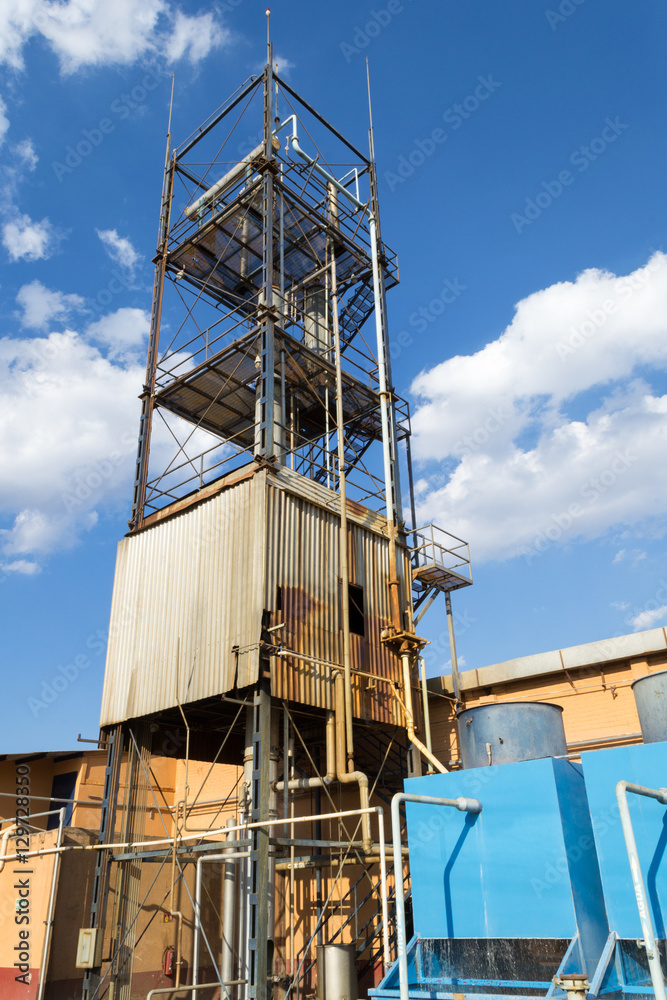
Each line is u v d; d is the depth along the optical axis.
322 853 23.34
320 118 27.84
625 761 11.54
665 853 10.78
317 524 20.92
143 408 25.08
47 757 31.78
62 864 22.44
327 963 16.67
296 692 18.48
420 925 12.50
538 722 16.14
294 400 26.84
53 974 21.23
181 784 29.61
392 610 22.42
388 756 23.81
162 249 26.78
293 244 26.83
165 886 23.44
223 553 19.84
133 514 23.39
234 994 19.33
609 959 10.39
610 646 21.62
